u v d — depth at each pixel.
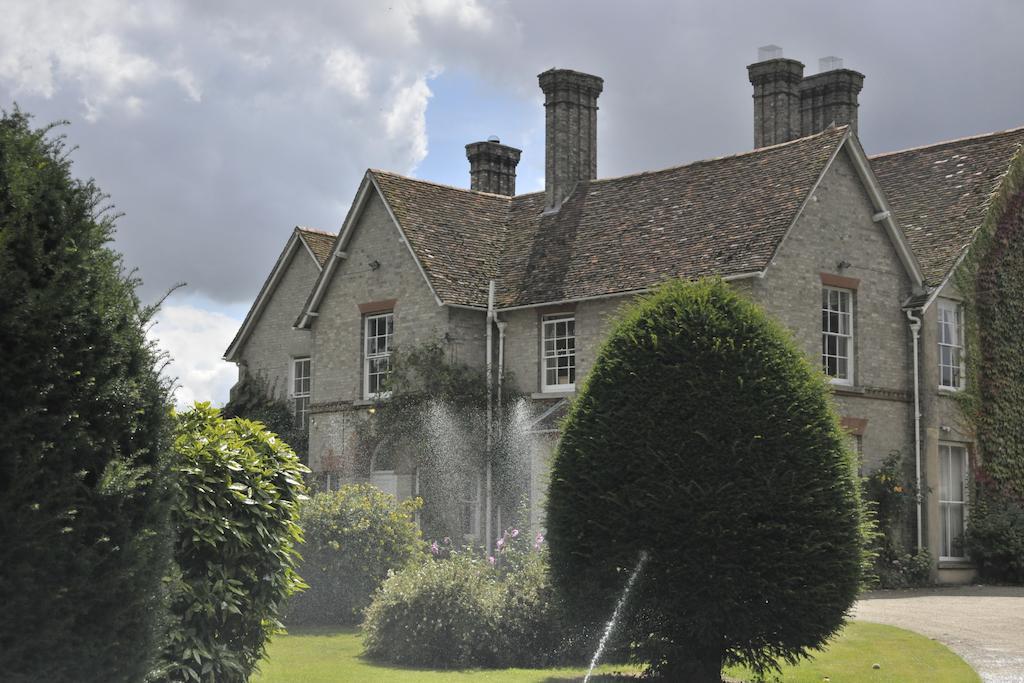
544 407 24.25
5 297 6.35
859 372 23.52
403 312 25.78
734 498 11.12
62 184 6.80
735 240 22.31
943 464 25.12
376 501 17.70
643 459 11.45
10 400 6.31
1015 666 12.67
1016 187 26.56
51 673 6.36
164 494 7.15
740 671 12.88
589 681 11.73
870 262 24.05
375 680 11.43
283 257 31.09
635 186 26.34
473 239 27.06
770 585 11.00
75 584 6.42
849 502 11.41
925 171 28.03
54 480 6.38
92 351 6.69
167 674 8.62
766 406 11.34
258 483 9.69
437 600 13.25
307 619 16.94
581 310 23.88
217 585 9.12
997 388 25.88
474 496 24.02
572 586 11.81
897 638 14.71
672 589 11.23
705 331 11.63
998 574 24.70
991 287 25.94
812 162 23.05
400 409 24.62
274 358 31.14
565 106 27.66
